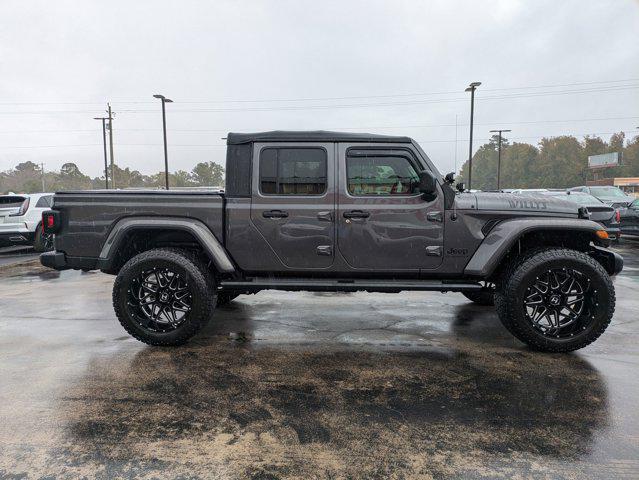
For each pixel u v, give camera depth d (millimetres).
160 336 4090
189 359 3850
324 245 4168
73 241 4281
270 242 4184
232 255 4230
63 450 2459
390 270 4172
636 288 6738
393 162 4172
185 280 4055
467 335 4539
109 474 2248
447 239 4102
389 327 4824
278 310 5559
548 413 2879
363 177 4176
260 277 4375
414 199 4117
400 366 3695
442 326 4855
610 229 11859
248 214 4172
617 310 5434
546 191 15133
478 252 4070
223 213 4188
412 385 3316
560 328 3965
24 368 3637
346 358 3887
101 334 4562
